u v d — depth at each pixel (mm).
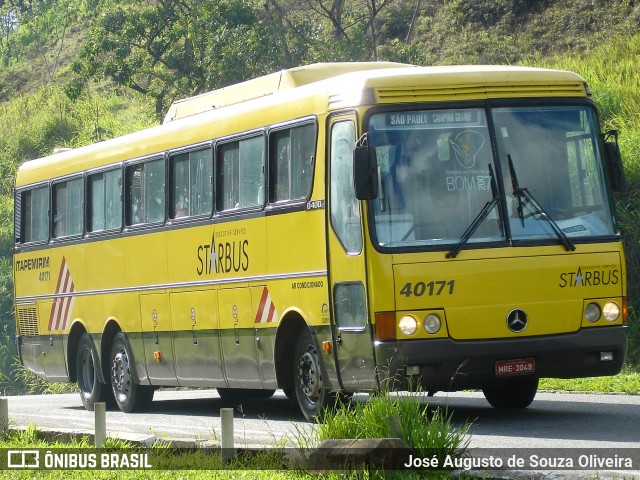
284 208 15828
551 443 12492
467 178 14219
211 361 17938
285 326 16016
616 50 36438
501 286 13992
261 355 16547
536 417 15414
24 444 14188
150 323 19672
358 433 10883
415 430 10578
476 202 14172
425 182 14125
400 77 14344
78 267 22141
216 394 24922
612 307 14406
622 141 28344
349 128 14430
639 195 26969
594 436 13055
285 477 10727
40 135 49969
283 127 15969
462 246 13961
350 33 41062
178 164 18875
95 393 21594
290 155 15867
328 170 14836
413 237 13961
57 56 68250
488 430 14031
